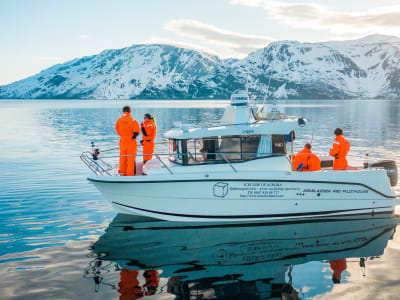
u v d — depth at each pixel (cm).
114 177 841
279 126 882
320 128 3403
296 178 859
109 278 602
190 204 862
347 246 733
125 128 866
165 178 834
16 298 538
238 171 870
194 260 672
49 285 577
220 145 869
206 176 838
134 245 745
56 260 673
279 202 868
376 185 911
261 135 876
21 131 3262
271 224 863
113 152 1994
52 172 1466
